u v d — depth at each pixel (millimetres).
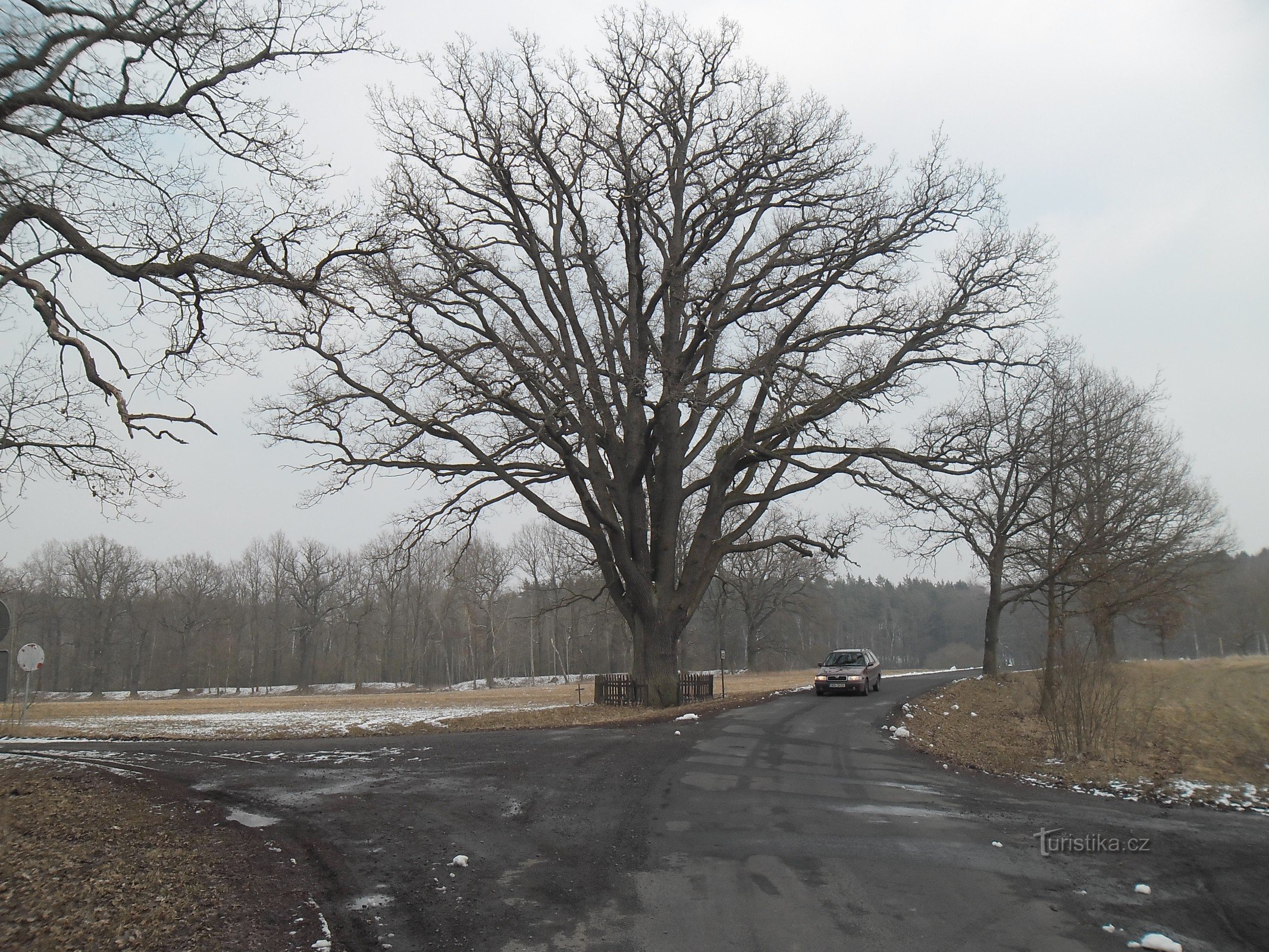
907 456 25844
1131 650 60656
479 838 9336
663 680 27047
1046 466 25172
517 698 43750
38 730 22453
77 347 10430
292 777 13078
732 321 26734
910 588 134125
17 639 75812
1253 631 64750
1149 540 30000
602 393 26719
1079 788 12922
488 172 26594
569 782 12609
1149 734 17531
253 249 13008
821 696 29125
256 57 12797
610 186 26141
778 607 69375
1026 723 21719
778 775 13242
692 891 7477
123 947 6172
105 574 72188
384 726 21641
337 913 6906
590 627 80688
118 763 14703
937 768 14359
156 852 8633
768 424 26906
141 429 10836
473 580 70500
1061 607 23375
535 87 25922
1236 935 6516
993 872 8070
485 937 6395
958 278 26141
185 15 11727
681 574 27906
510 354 23156
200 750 16734
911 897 7301
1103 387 32625
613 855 8648
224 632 80500
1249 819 10648
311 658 85062
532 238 27750
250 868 8148
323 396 22734
